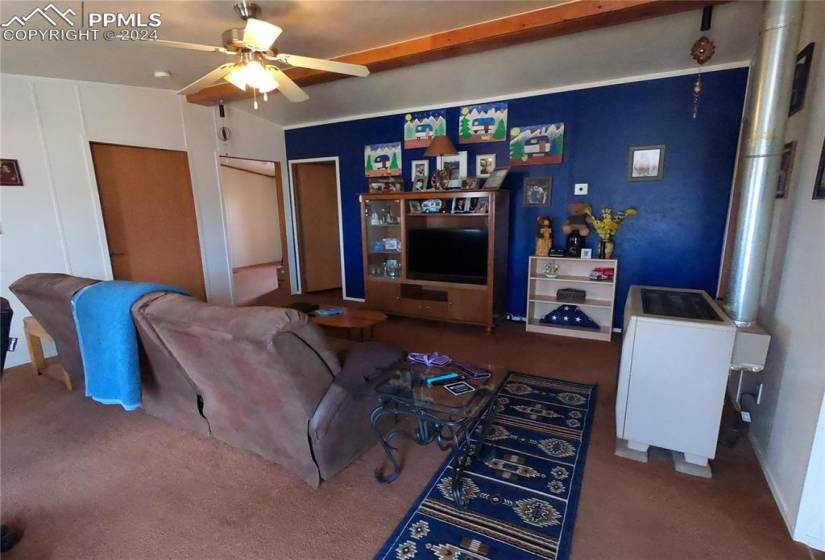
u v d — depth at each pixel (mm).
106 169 4039
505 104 4195
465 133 4441
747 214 2027
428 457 2172
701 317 1987
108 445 2291
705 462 2008
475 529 1682
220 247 5105
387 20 2684
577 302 3947
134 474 2047
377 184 4770
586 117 3854
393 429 2379
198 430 2379
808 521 1565
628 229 3848
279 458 2029
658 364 2002
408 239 4480
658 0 2254
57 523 1740
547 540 1621
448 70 3746
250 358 1608
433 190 4328
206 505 1834
